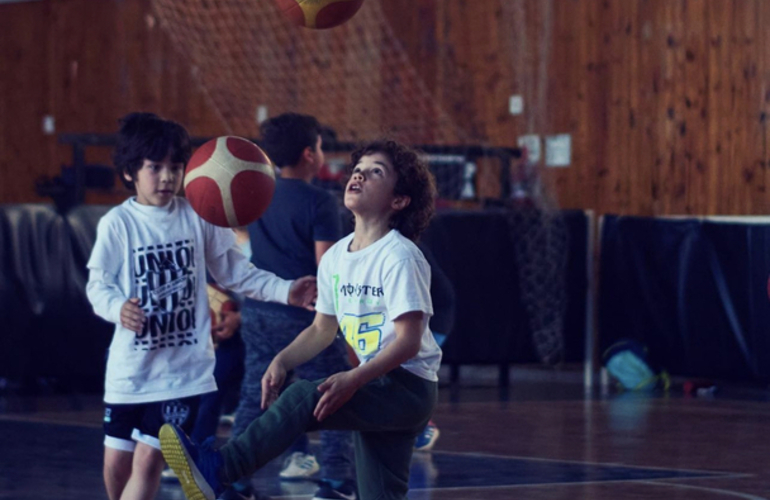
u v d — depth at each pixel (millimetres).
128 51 15750
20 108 16641
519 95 12641
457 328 10516
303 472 6141
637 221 10766
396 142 3994
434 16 13281
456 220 10516
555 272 10789
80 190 10344
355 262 3828
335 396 3551
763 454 6852
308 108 14273
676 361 10492
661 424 8141
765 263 9898
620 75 11953
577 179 12234
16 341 9672
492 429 7867
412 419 3785
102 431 7656
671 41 11633
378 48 13695
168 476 6137
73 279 9773
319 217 5457
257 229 5555
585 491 5668
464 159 11289
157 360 4215
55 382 10141
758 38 11109
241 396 5527
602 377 10898
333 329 4098
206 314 4355
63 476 6059
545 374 11500
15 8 16641
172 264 4273
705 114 11438
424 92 13367
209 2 14688
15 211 9711
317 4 5023
